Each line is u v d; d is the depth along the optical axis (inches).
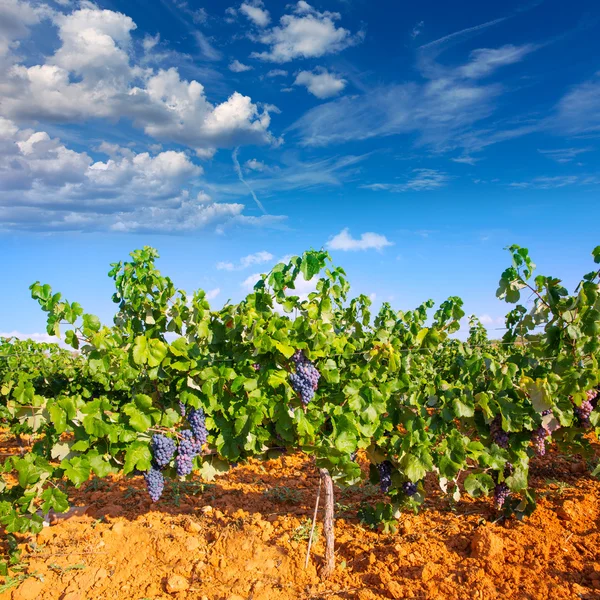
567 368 214.1
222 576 190.5
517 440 216.1
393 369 192.1
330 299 194.2
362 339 231.0
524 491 217.2
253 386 182.5
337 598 172.4
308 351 178.2
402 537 215.0
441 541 207.5
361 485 277.0
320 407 195.6
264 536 212.1
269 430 209.3
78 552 208.4
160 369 193.9
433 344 214.1
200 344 201.5
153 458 188.9
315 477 298.8
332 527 191.6
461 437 203.0
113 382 265.3
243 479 298.7
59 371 332.5
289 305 189.3
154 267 252.2
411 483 212.4
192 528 224.4
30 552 209.3
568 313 219.3
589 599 159.8
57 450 194.2
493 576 179.3
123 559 205.9
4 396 324.5
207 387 183.0
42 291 194.4
